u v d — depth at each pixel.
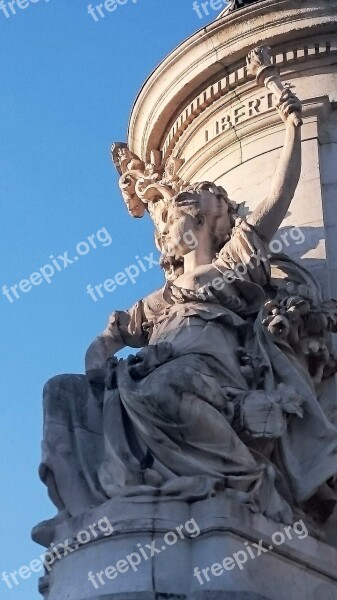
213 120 14.04
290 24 13.65
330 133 13.23
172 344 10.55
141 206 13.27
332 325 11.03
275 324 10.53
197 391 9.70
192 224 11.66
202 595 8.64
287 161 11.55
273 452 10.16
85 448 10.23
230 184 13.44
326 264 12.23
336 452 10.13
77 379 10.76
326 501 10.20
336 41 13.66
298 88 13.52
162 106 14.41
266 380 10.43
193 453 9.68
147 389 9.79
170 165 14.09
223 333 10.72
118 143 13.57
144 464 9.75
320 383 11.20
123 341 11.56
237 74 13.85
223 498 9.24
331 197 12.77
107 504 9.41
